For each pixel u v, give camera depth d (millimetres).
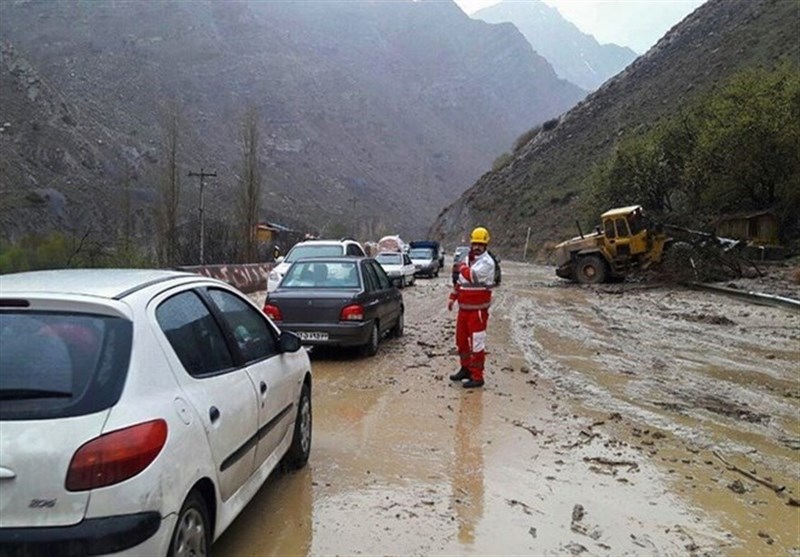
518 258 65125
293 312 10273
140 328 3420
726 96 35375
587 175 65688
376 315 11070
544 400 8203
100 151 74188
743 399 8508
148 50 163125
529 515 4824
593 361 10977
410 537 4434
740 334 14172
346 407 7719
